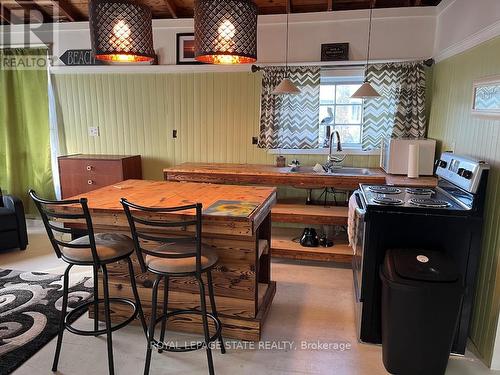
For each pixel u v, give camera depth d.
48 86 4.82
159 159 4.75
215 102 4.46
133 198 2.47
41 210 2.10
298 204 4.02
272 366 2.21
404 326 2.10
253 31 2.05
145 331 2.35
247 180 3.85
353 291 3.13
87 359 2.26
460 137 2.93
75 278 3.34
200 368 2.19
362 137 4.11
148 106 4.65
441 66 3.55
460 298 2.04
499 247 2.17
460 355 2.37
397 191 2.77
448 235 2.28
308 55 4.14
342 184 3.63
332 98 4.27
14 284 3.22
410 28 3.90
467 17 2.93
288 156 4.38
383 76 3.93
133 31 2.08
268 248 2.79
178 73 4.49
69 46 4.69
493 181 2.26
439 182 2.91
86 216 1.98
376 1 3.97
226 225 2.08
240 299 2.40
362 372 2.19
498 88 2.21
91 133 4.87
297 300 3.00
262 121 4.24
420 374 2.16
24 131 4.98
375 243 2.34
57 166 4.93
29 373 2.13
